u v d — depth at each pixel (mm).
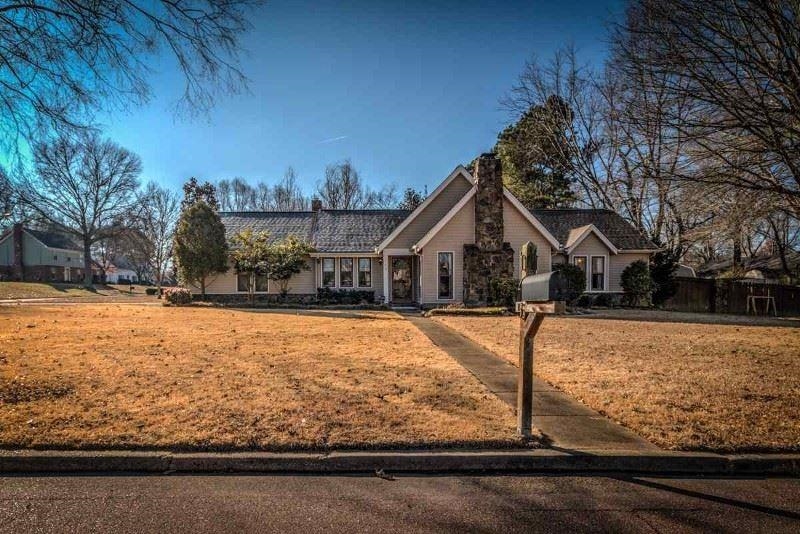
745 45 6922
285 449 4129
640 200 14094
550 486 3754
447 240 19516
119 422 4652
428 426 4656
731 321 15695
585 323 14547
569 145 30703
